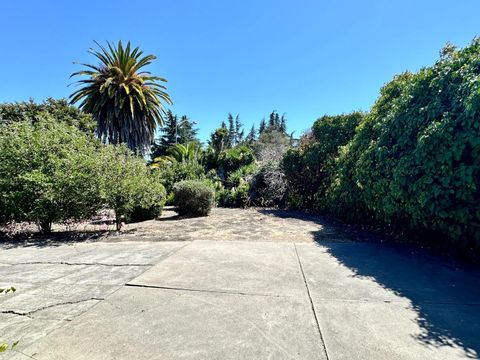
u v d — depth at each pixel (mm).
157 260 3465
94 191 5246
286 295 2396
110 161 5555
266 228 5746
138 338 1752
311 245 4172
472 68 3342
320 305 2203
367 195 4844
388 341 1703
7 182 5031
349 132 8453
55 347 1656
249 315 2047
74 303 2270
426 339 1724
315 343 1685
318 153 8812
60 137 5613
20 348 1645
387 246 4098
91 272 3043
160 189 7000
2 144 5203
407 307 2168
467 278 2805
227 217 7555
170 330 1847
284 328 1861
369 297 2352
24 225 5805
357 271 3012
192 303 2254
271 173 10312
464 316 2025
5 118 11156
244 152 17312
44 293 2479
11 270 3141
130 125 15906
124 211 5871
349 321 1952
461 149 3066
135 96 15953
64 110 12656
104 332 1825
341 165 6477
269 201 10141
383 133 4535
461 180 3062
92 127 13469
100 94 15289
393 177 3975
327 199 7559
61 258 3643
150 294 2439
